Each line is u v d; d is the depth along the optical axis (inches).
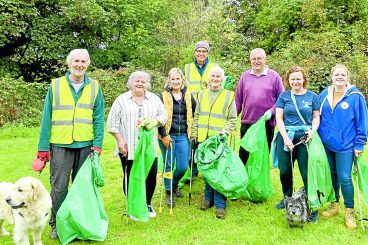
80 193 168.1
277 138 197.0
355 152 181.3
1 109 465.7
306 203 183.2
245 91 216.8
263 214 199.5
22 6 616.7
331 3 658.8
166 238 174.1
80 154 174.2
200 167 192.5
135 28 693.9
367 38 604.4
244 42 740.0
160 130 200.5
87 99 172.2
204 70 238.5
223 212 196.2
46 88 539.5
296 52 593.6
